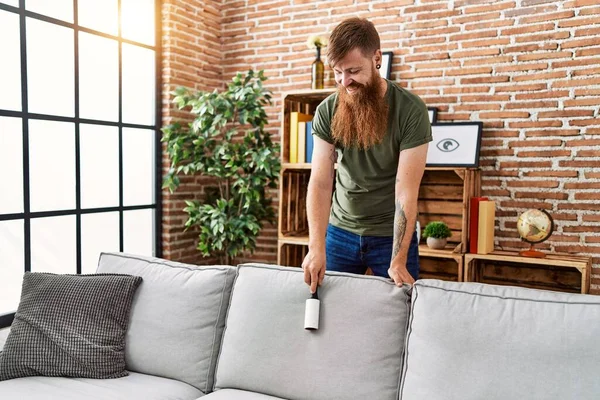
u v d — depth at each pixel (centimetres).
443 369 159
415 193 195
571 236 326
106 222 361
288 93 369
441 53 358
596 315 151
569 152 325
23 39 302
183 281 214
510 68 339
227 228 374
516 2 336
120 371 204
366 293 182
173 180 377
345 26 187
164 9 394
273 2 419
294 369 181
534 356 151
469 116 352
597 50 316
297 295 190
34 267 316
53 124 323
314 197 204
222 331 206
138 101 384
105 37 354
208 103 362
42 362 199
